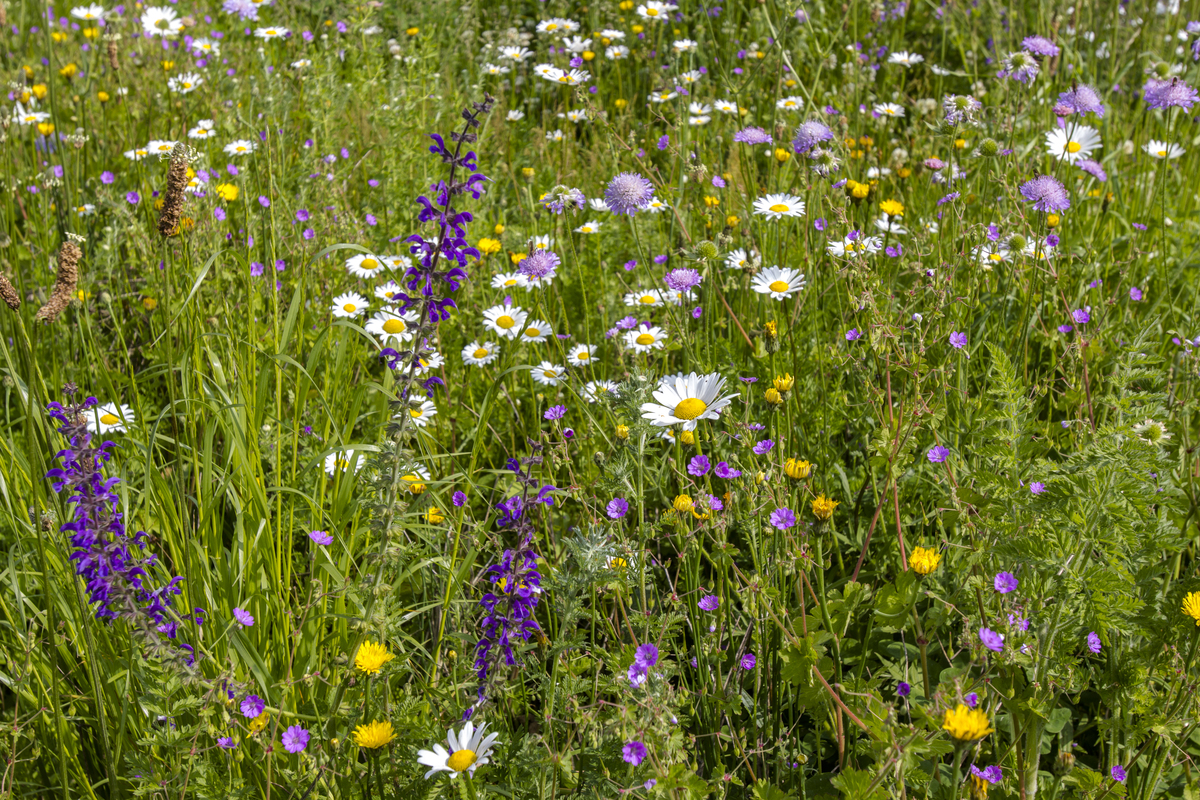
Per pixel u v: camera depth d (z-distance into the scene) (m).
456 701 2.22
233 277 4.28
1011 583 2.14
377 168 5.54
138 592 2.13
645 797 1.97
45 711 2.46
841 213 3.33
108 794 2.54
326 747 2.18
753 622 2.59
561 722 2.23
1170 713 2.12
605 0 7.43
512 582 2.14
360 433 3.79
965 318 3.71
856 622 2.88
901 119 6.69
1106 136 5.94
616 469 2.48
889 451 2.58
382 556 2.28
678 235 4.77
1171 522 2.52
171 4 7.71
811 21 7.18
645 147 5.76
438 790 2.02
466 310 4.38
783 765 2.36
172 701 2.23
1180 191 5.61
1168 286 4.14
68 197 4.61
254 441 2.92
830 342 3.87
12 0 7.64
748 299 4.23
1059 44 6.19
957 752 1.74
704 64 6.54
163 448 3.52
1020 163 4.58
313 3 7.37
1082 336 3.31
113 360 4.20
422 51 6.22
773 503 2.44
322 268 4.45
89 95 6.11
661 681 1.92
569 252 4.90
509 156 5.96
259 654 2.42
